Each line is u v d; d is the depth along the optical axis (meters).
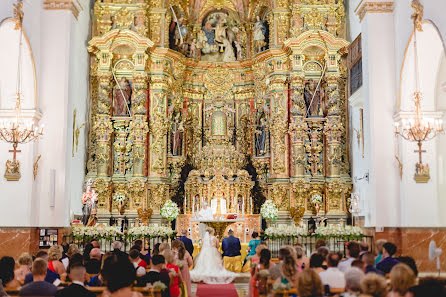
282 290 8.27
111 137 27.00
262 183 27.67
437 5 14.66
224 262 20.12
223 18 30.48
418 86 17.25
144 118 26.75
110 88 26.89
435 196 17.03
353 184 25.98
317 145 26.66
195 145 29.53
